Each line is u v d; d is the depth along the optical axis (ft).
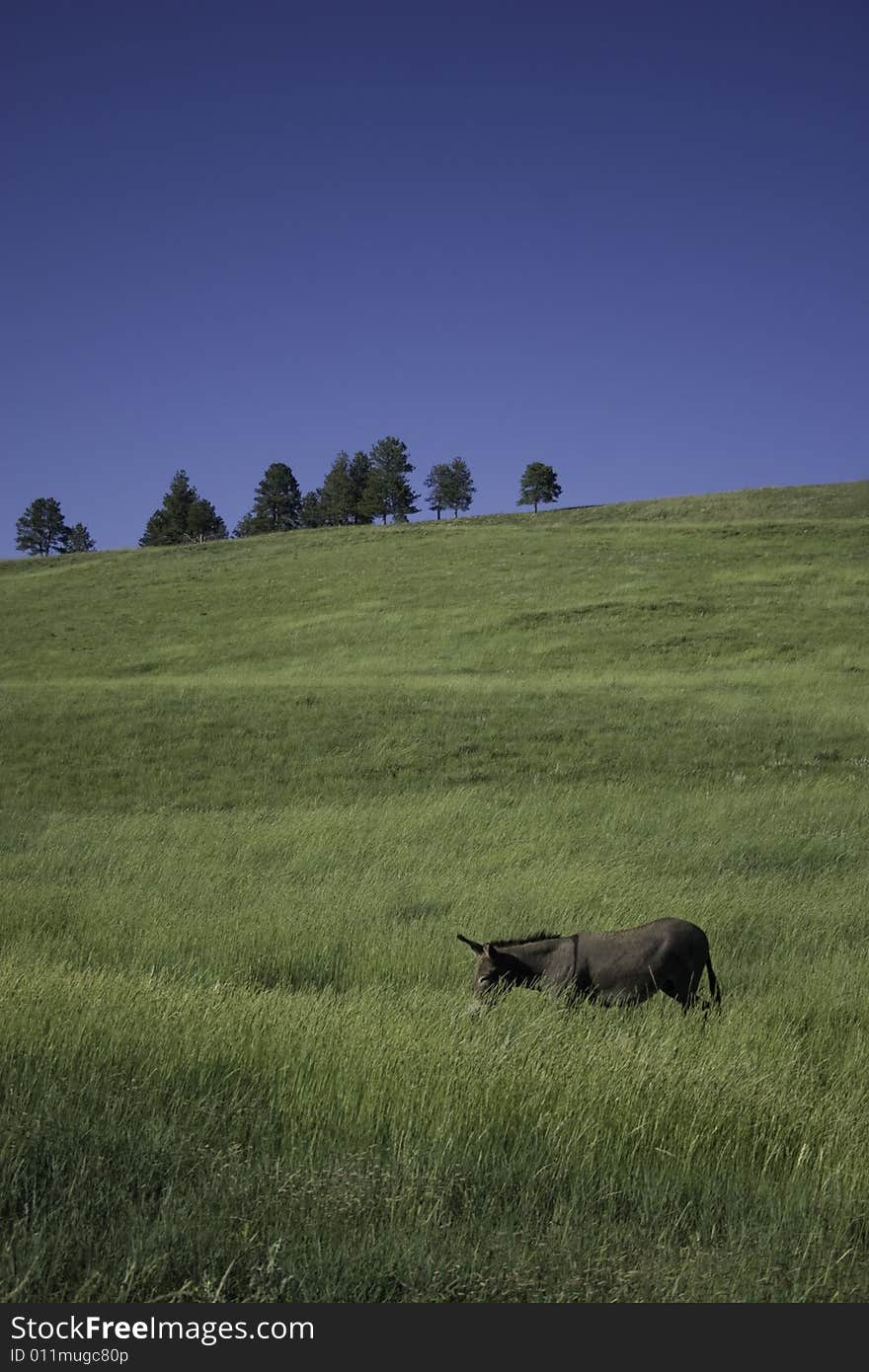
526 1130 23.63
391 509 522.88
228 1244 18.67
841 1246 19.74
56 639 210.79
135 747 112.98
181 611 228.84
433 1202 20.31
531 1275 17.99
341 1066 26.30
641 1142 23.18
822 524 271.69
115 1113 23.27
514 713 123.03
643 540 264.31
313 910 52.42
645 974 34.68
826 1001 37.55
